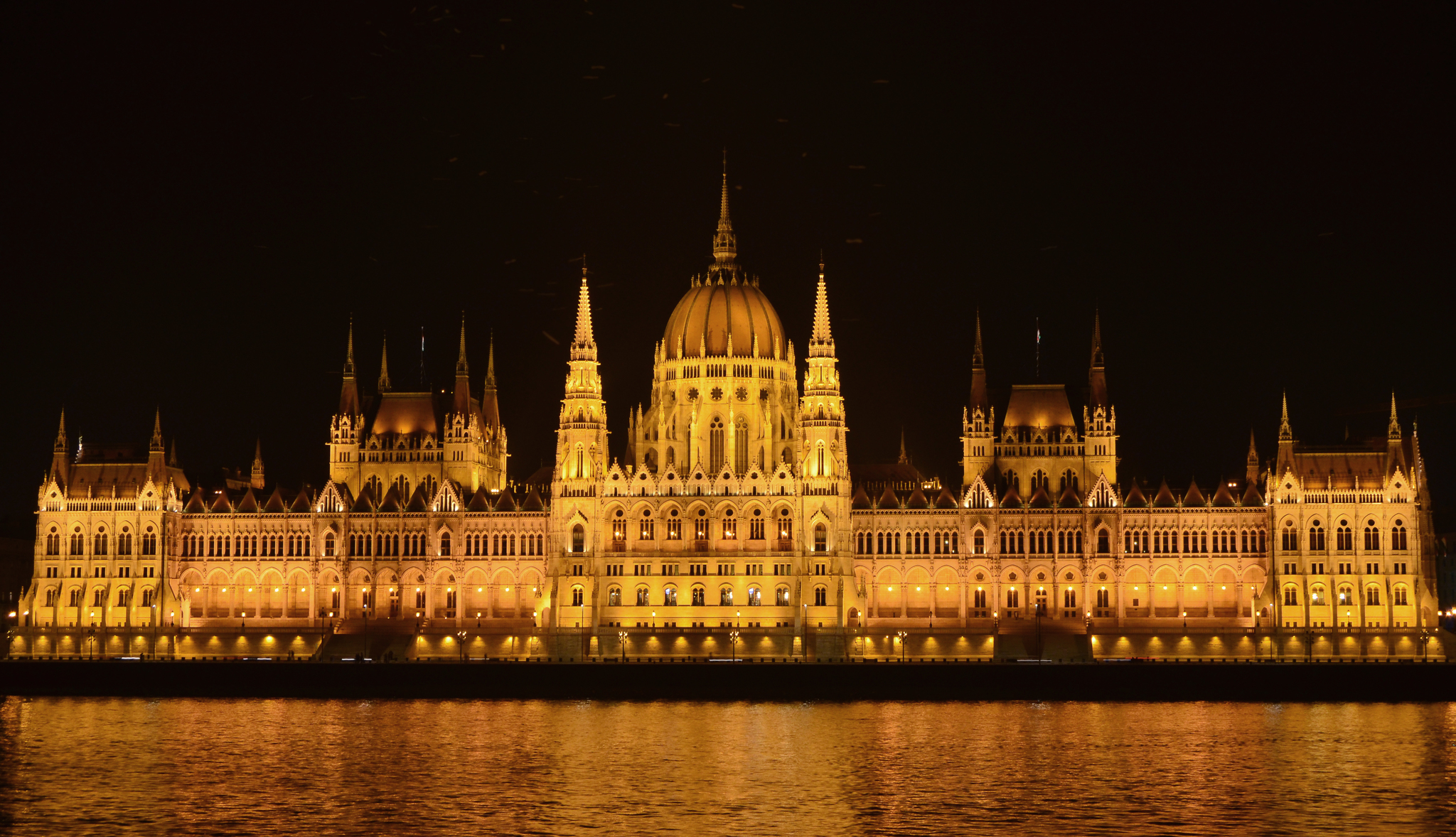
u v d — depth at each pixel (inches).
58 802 7175.2
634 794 7263.8
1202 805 7066.9
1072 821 6811.0
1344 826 6732.3
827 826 6732.3
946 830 6688.0
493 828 6712.6
